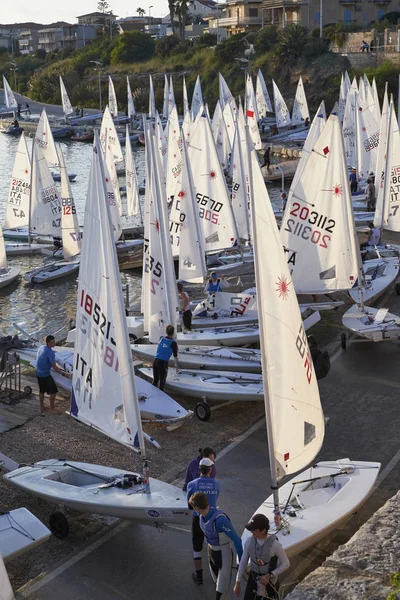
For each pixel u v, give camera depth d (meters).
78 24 193.50
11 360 18.59
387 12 114.56
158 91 115.62
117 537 12.27
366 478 12.46
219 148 54.91
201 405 16.73
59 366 19.36
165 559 11.60
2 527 11.20
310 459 11.27
